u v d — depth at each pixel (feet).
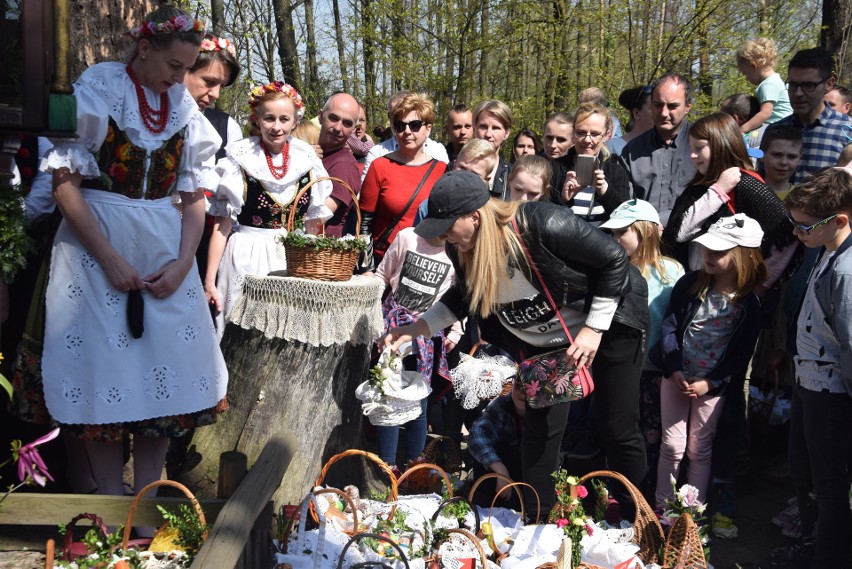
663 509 12.62
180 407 10.15
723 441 12.64
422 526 10.66
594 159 15.38
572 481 10.33
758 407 14.93
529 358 11.12
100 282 9.70
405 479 13.42
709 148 13.96
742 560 11.83
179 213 10.46
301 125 17.56
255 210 14.19
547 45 38.40
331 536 10.14
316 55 47.11
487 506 12.89
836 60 32.24
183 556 8.75
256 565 8.89
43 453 11.73
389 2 38.06
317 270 12.41
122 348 9.73
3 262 9.39
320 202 14.66
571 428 13.87
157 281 9.93
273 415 12.50
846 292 9.66
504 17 38.50
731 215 13.55
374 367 12.14
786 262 13.50
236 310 12.69
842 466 10.20
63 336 9.65
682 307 12.56
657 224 13.35
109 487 10.32
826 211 10.02
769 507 13.64
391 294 14.37
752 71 23.03
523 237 9.89
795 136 15.37
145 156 9.83
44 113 8.73
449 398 15.21
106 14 14.74
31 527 10.40
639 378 11.28
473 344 16.38
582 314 10.56
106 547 8.70
